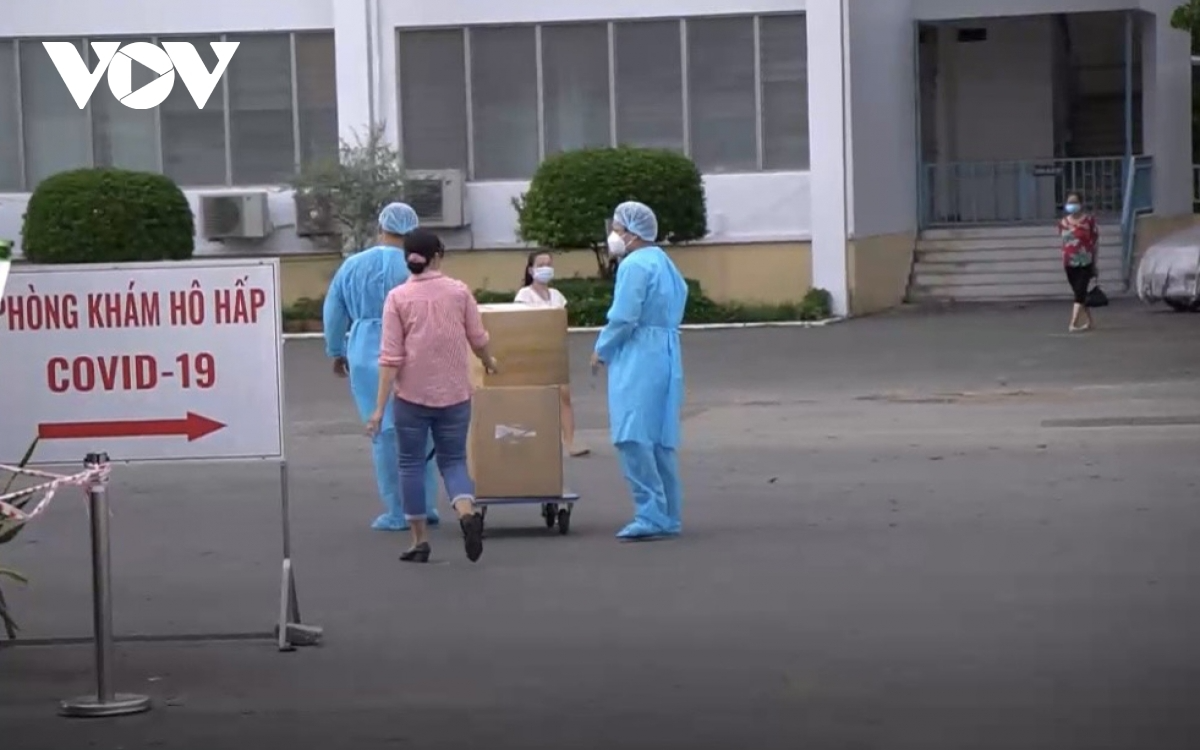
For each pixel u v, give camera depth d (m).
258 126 54.62
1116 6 56.00
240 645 15.64
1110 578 17.28
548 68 53.53
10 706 13.84
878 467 25.33
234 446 14.79
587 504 23.08
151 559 19.89
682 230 50.28
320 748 12.38
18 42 54.88
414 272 18.98
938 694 13.30
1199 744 11.91
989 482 23.61
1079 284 45.19
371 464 27.53
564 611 16.53
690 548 19.53
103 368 14.64
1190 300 49.28
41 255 51.00
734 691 13.54
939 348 42.53
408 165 54.16
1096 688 13.37
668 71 53.03
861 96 52.66
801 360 41.28
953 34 60.12
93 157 54.97
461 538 20.78
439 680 14.16
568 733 12.53
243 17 54.34
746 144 52.75
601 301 49.62
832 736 12.27
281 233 54.09
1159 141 59.78
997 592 16.77
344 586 18.05
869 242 53.22
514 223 53.53
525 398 20.62
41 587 18.48
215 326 14.72
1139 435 27.75
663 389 20.09
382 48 53.88
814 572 17.97
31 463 14.64
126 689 14.22
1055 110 59.78
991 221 57.66
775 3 52.22
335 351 21.59
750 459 26.59
